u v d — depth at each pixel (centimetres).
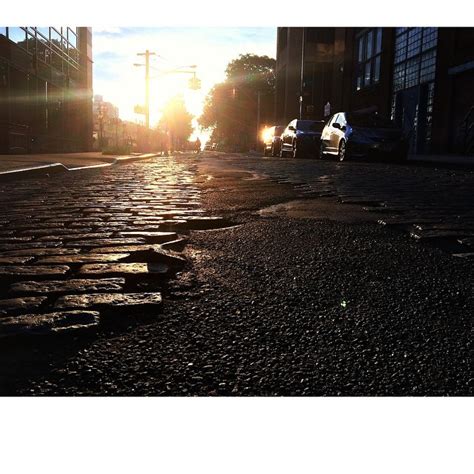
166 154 3294
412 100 2494
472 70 1966
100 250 365
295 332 216
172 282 286
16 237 424
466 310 245
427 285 283
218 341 207
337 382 177
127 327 222
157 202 648
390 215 521
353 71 3266
